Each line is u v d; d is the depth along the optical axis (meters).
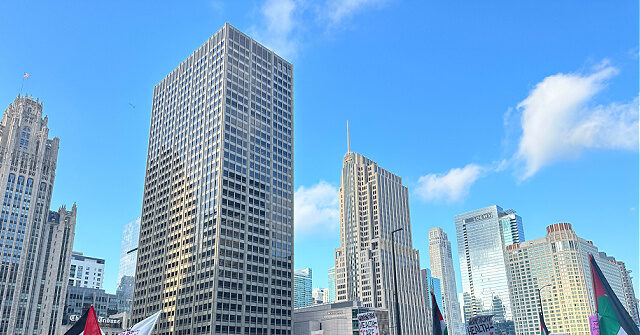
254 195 179.00
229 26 195.12
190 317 158.62
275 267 176.12
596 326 41.56
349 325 186.12
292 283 180.12
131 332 37.16
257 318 162.50
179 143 196.62
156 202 198.12
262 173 185.62
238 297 159.75
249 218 173.88
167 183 195.75
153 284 181.62
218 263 158.12
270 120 197.25
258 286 167.25
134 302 187.50
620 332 31.20
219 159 172.88
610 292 32.16
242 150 181.00
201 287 159.38
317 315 198.88
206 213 169.75
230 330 153.25
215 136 178.50
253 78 196.50
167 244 182.62
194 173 182.25
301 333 195.00
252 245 171.12
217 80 187.75
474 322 37.56
